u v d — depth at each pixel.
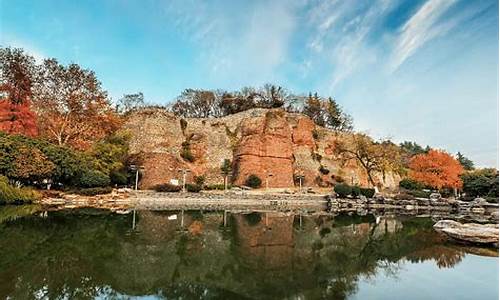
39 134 40.03
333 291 8.31
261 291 8.19
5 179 26.38
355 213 31.88
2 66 39.12
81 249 11.90
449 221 19.44
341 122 79.81
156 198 37.00
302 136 62.28
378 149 57.31
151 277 9.05
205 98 76.88
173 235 15.56
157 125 54.16
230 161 56.25
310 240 15.37
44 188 33.34
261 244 14.02
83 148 40.44
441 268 10.82
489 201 43.41
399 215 30.36
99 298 7.39
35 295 7.34
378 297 7.97
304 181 57.09
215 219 22.78
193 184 47.25
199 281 8.86
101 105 43.66
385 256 12.48
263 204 38.94
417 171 56.31
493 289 8.66
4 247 11.70
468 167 93.94
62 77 41.59
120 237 14.50
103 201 32.69
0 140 27.88
